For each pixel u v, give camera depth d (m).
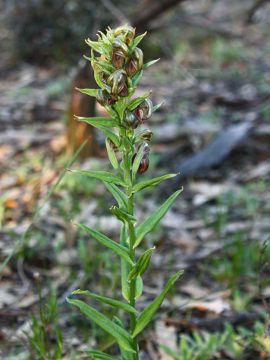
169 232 1.05
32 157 1.35
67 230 1.01
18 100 1.84
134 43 0.45
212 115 1.58
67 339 0.77
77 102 1.28
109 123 0.47
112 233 1.03
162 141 1.42
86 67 1.27
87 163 1.26
